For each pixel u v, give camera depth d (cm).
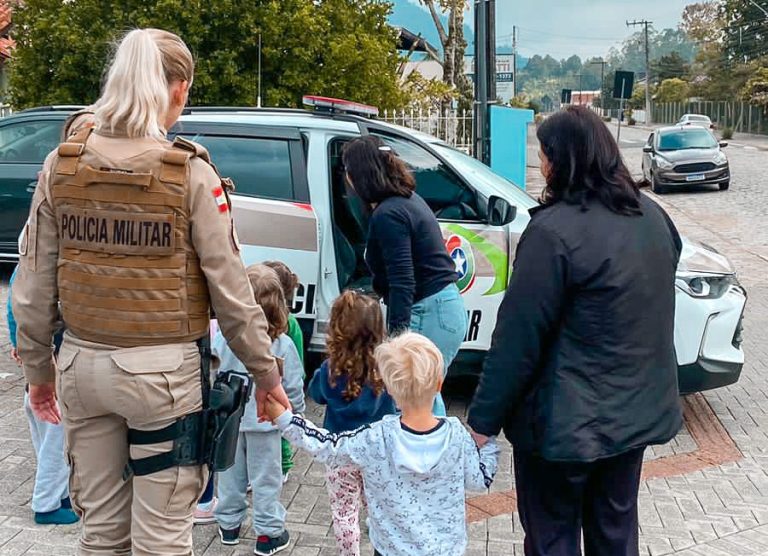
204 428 264
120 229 250
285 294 440
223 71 1239
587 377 284
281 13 1264
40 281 264
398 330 407
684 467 523
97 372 252
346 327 364
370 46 1325
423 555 296
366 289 567
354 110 614
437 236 427
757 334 868
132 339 253
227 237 259
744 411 632
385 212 412
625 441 284
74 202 253
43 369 276
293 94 1294
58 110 909
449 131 1382
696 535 429
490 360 288
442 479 297
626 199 290
